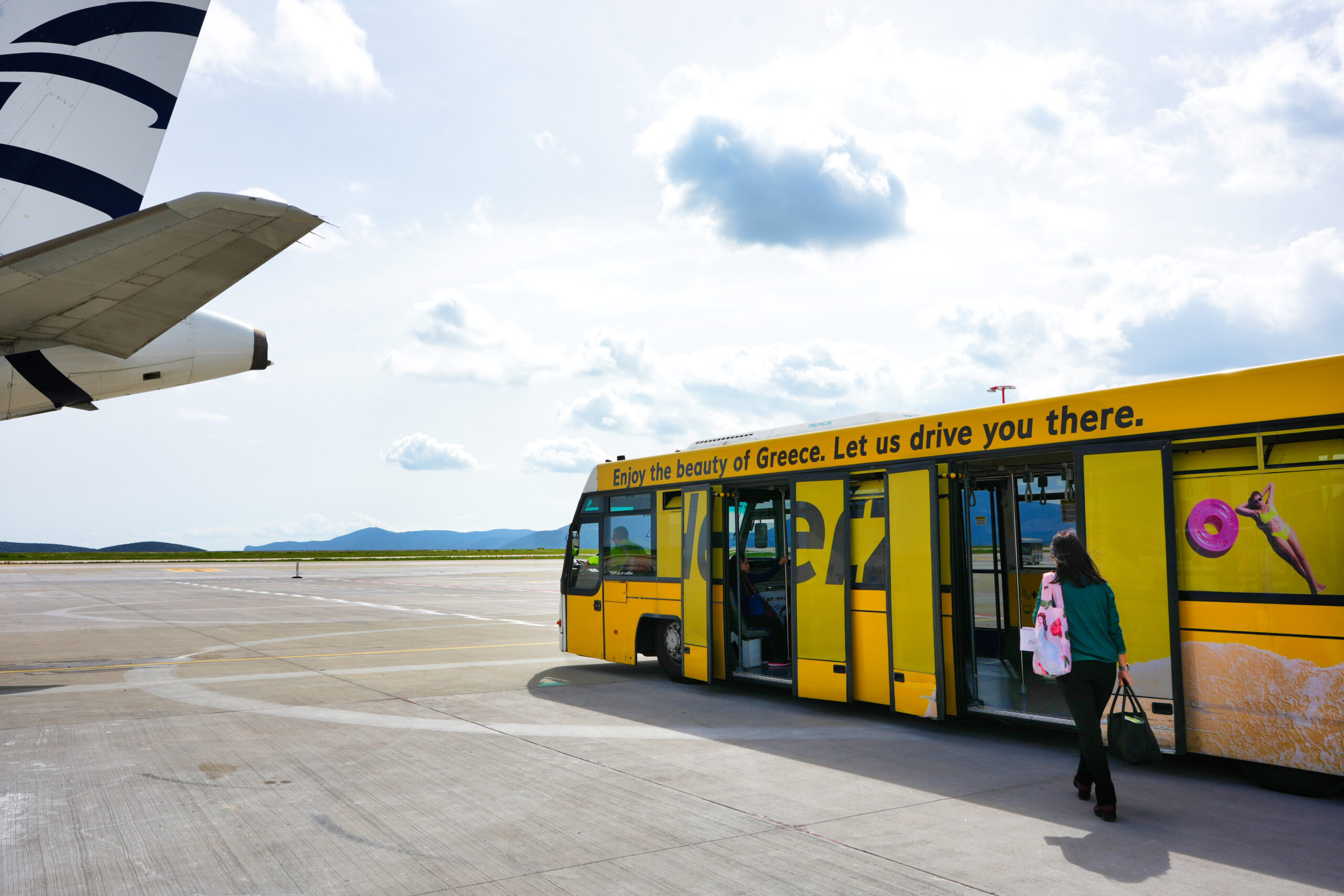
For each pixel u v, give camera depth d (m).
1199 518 6.23
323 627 18.77
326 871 4.47
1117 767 6.65
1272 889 4.22
